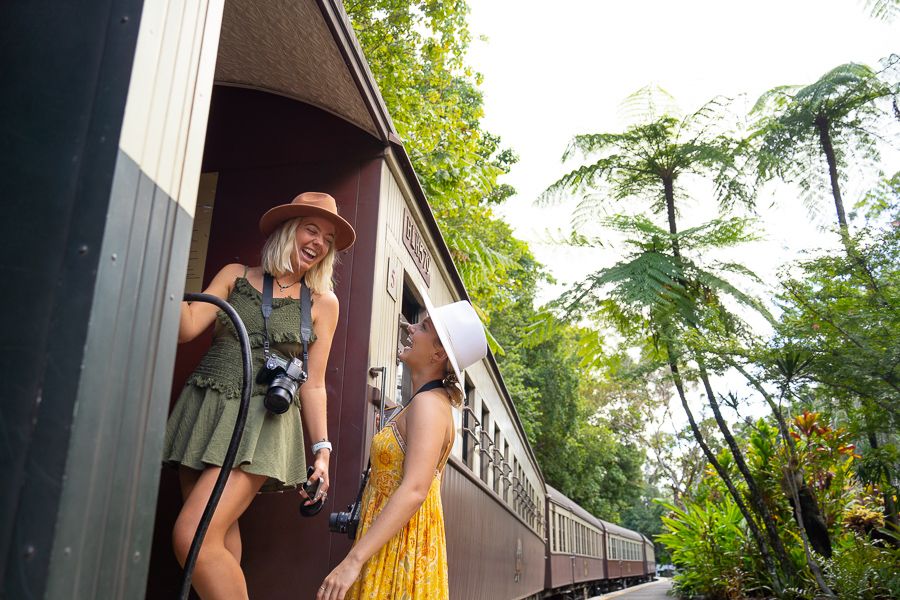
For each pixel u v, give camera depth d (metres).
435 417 2.00
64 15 1.00
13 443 0.80
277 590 2.73
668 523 10.77
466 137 9.84
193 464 1.86
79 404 0.81
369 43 9.36
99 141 0.92
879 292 6.03
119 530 0.89
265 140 3.52
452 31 9.88
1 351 0.85
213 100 3.61
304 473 2.12
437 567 1.98
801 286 6.25
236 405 1.95
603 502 29.42
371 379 3.07
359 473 2.85
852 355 5.87
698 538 9.51
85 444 0.82
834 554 6.85
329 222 2.31
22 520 0.77
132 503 0.93
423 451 1.93
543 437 25.34
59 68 0.97
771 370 6.27
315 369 2.25
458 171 9.35
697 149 7.83
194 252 3.38
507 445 8.37
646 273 7.04
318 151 3.45
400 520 1.84
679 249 7.71
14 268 0.88
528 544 9.99
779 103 8.73
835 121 8.40
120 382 0.90
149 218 0.99
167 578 2.80
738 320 7.34
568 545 15.49
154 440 0.99
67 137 0.93
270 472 1.93
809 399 7.02
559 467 25.75
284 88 3.30
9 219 0.90
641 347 8.00
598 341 8.29
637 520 49.12
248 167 3.49
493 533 6.56
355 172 3.38
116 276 0.90
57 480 0.78
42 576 0.75
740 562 8.23
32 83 0.97
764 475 8.04
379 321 3.24
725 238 7.49
